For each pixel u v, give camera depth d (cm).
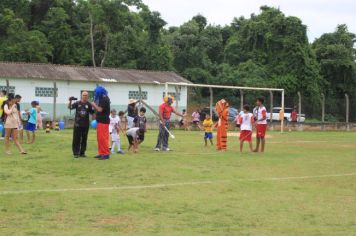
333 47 5566
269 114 4156
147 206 866
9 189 975
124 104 3922
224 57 5788
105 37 4988
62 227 717
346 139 2855
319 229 747
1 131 2130
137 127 1719
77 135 1501
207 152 1819
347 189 1092
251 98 4294
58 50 4928
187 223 761
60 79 3612
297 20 5238
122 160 1466
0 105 1998
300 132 3634
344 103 4212
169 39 5556
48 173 1193
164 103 1819
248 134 1877
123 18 5003
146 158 1540
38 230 696
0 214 779
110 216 790
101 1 4928
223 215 820
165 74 4297
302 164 1516
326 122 4025
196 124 3472
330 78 5547
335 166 1489
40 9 5159
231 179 1180
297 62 5119
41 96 3591
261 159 1622
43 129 2964
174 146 2066
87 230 706
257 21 5575
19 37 4534
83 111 1493
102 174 1202
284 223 778
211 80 4972
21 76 3466
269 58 5309
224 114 1927
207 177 1201
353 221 800
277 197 980
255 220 792
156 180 1139
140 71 4250
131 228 724
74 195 939
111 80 3812
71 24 5234
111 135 1675
